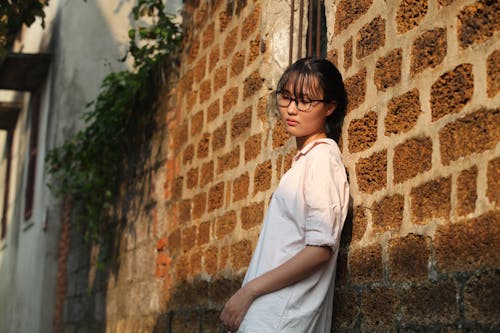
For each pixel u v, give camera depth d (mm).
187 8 6379
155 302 6336
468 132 2811
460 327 2752
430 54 3084
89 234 8555
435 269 2920
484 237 2680
